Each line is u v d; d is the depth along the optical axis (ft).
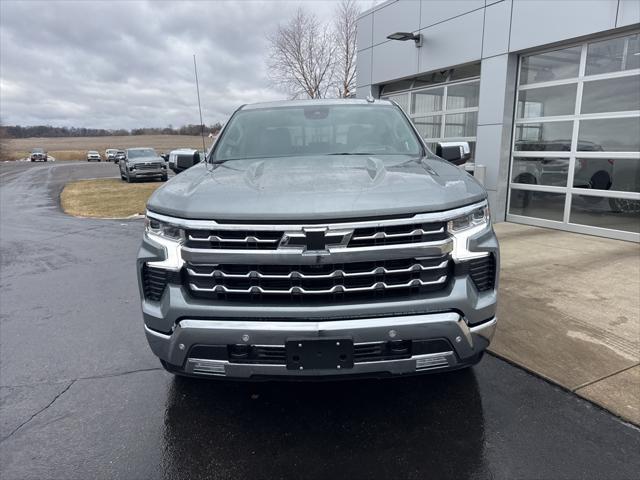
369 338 7.36
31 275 20.54
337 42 103.04
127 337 13.35
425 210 7.45
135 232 30.89
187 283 7.89
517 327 12.62
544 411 9.02
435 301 7.53
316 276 7.36
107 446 8.39
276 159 10.75
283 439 8.45
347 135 11.85
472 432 8.46
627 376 10.07
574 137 24.22
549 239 23.02
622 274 16.83
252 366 7.64
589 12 21.86
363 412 9.22
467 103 31.01
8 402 9.96
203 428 8.86
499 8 26.40
